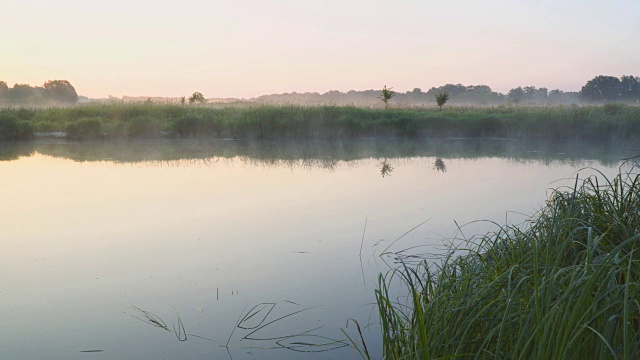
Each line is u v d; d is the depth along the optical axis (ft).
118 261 15.93
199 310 12.25
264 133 59.36
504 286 8.34
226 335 10.95
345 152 47.24
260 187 28.96
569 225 9.78
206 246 17.51
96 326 11.44
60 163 38.34
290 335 10.88
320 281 14.05
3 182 30.01
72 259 16.11
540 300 6.99
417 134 62.23
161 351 10.27
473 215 21.86
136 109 66.23
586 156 44.19
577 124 58.70
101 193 26.94
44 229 19.70
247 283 13.99
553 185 29.25
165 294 13.26
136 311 12.23
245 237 18.62
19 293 13.37
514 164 39.01
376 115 68.23
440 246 16.99
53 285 13.92
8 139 54.70
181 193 27.07
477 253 10.35
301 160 41.27
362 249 16.98
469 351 7.81
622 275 7.98
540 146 53.26
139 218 21.47
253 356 10.00
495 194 26.84
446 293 8.76
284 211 22.85
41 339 10.80
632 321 7.09
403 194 26.96
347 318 11.70
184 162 39.50
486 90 506.89
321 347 10.32
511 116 64.28
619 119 58.34
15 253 16.72
